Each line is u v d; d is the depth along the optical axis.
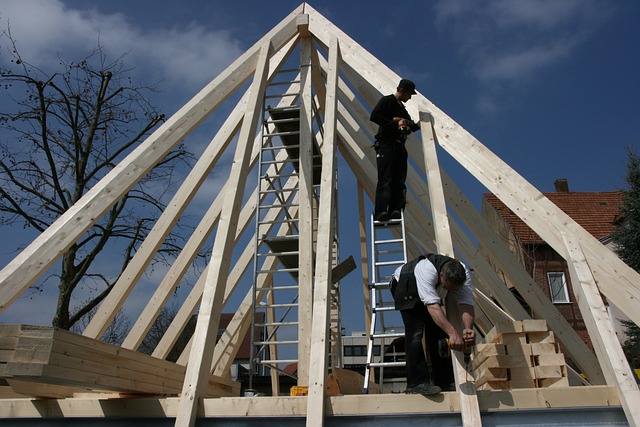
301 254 6.13
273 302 9.20
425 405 3.56
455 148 5.04
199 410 3.79
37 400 4.07
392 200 5.61
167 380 4.93
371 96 7.27
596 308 3.81
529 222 4.48
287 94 7.39
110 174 4.92
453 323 3.82
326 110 5.40
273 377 9.14
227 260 4.49
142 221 11.79
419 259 3.82
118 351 4.09
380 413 3.58
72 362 3.53
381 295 5.79
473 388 3.51
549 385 4.14
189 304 7.02
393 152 5.66
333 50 6.24
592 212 19.20
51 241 4.44
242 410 3.74
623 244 15.07
